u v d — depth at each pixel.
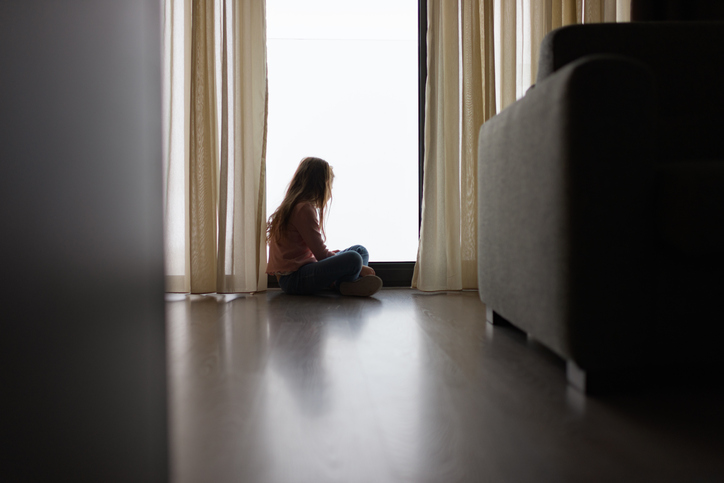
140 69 0.32
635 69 0.89
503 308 1.38
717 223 0.82
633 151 0.90
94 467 0.28
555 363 1.14
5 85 0.22
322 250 2.41
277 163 3.09
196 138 2.49
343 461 0.63
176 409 0.83
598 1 2.60
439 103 2.60
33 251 0.23
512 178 1.25
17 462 0.23
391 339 1.40
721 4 2.03
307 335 1.46
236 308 2.03
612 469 0.62
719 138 1.24
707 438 0.72
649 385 0.98
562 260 0.93
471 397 0.90
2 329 0.22
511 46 2.59
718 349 0.94
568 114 0.90
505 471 0.61
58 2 0.24
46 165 0.24
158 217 0.34
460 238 2.62
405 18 2.99
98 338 0.28
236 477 0.59
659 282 0.92
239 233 2.51
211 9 2.51
